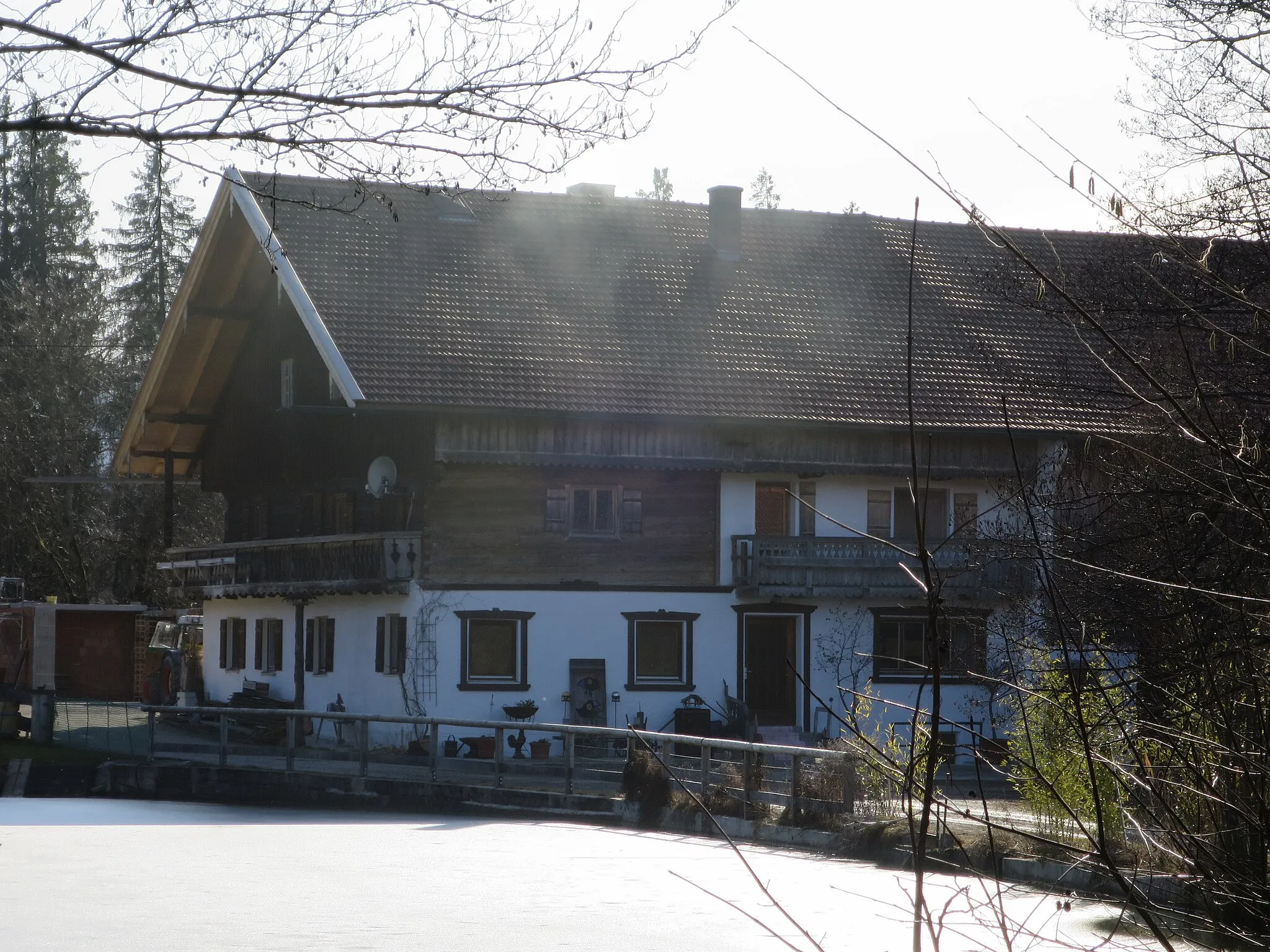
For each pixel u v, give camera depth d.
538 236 38.47
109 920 13.09
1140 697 6.63
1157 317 13.08
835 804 18.67
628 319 36.78
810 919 13.18
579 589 34.56
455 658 33.75
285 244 35.53
